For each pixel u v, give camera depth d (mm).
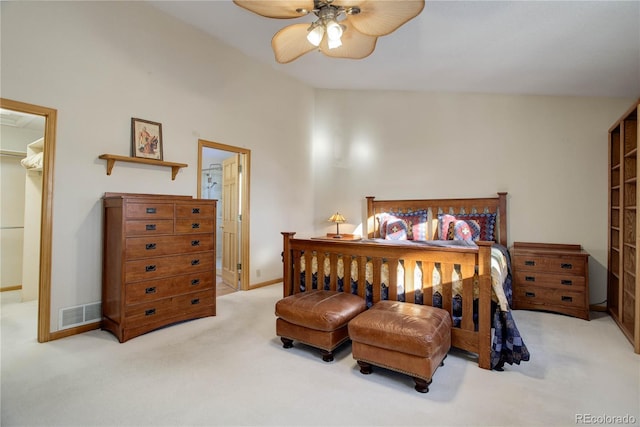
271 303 3842
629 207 2922
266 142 4641
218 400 1855
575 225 3744
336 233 5246
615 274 3398
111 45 3027
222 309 3615
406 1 1840
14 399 1856
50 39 2652
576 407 1780
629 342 2676
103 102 2977
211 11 3316
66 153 2760
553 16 2314
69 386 1998
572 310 3332
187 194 3660
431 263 2436
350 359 2391
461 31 2736
